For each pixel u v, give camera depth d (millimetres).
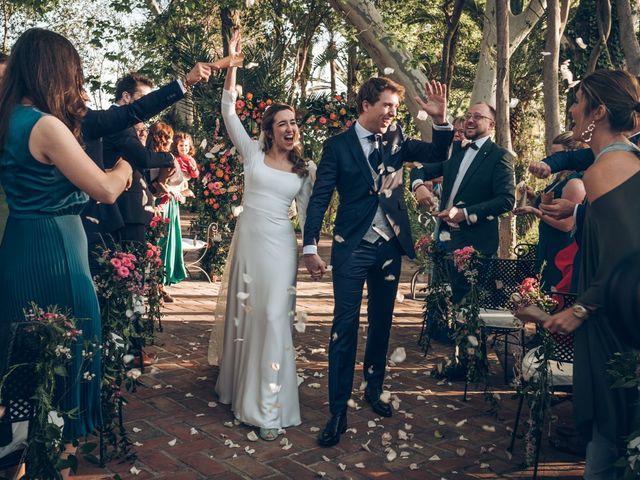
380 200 3900
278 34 15133
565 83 10883
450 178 4961
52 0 12359
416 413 4230
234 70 4109
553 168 3814
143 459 3490
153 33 11359
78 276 2607
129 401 4320
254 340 3943
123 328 3496
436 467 3482
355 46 19906
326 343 5891
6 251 2553
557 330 2418
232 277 4230
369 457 3594
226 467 3426
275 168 4051
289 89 11461
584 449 3631
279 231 3992
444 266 5258
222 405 4305
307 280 9328
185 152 7633
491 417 4191
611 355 2406
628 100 2398
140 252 4930
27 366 2445
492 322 4426
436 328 5500
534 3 10141
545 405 3320
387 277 4020
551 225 4113
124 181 2582
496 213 4551
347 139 3949
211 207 8586
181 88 3111
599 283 2289
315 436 3861
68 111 2543
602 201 2281
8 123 2484
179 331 6172
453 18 12227
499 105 6797
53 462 2428
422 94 10508
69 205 2598
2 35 20000
